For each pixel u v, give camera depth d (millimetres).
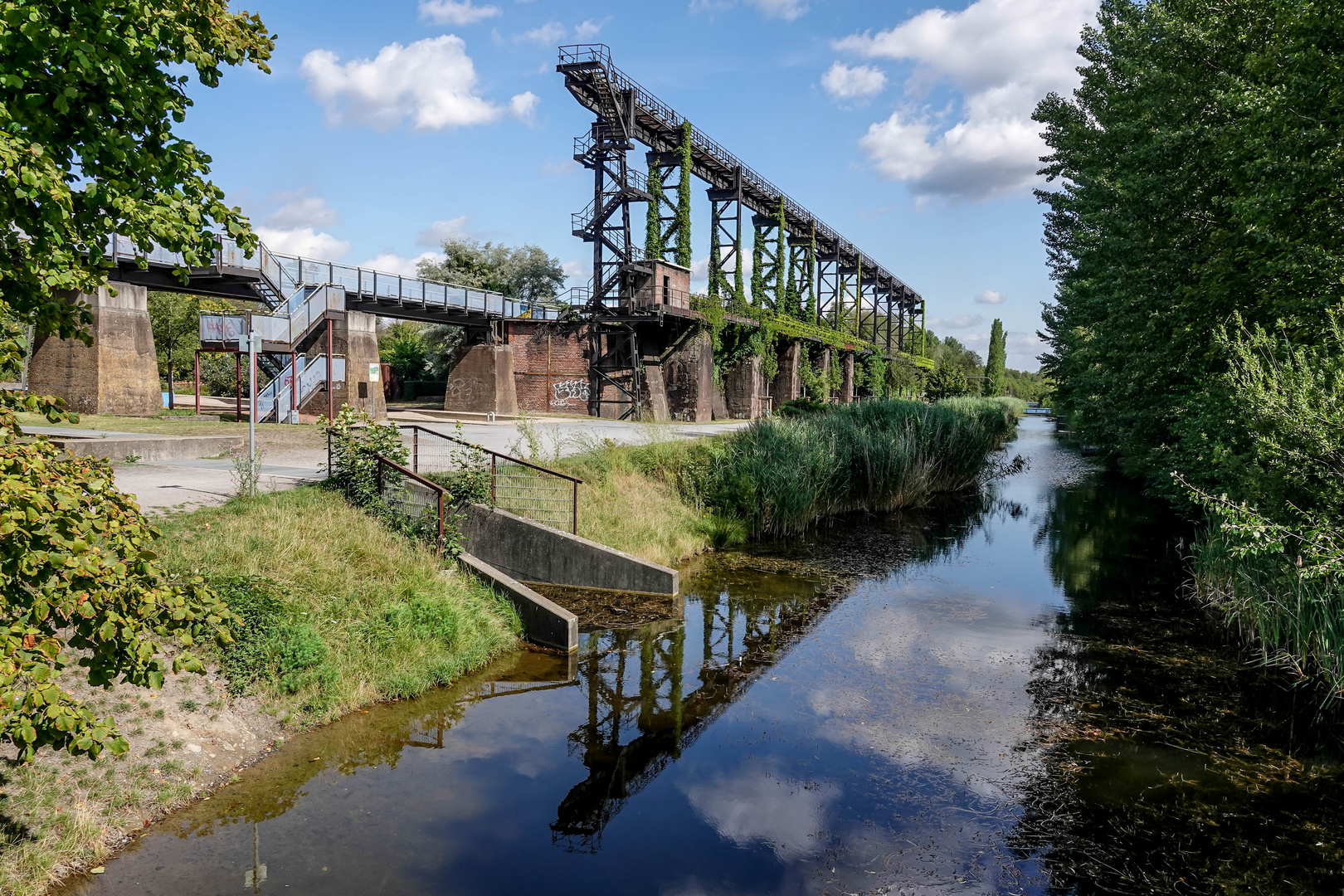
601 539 13516
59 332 4352
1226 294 13945
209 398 49000
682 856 5395
